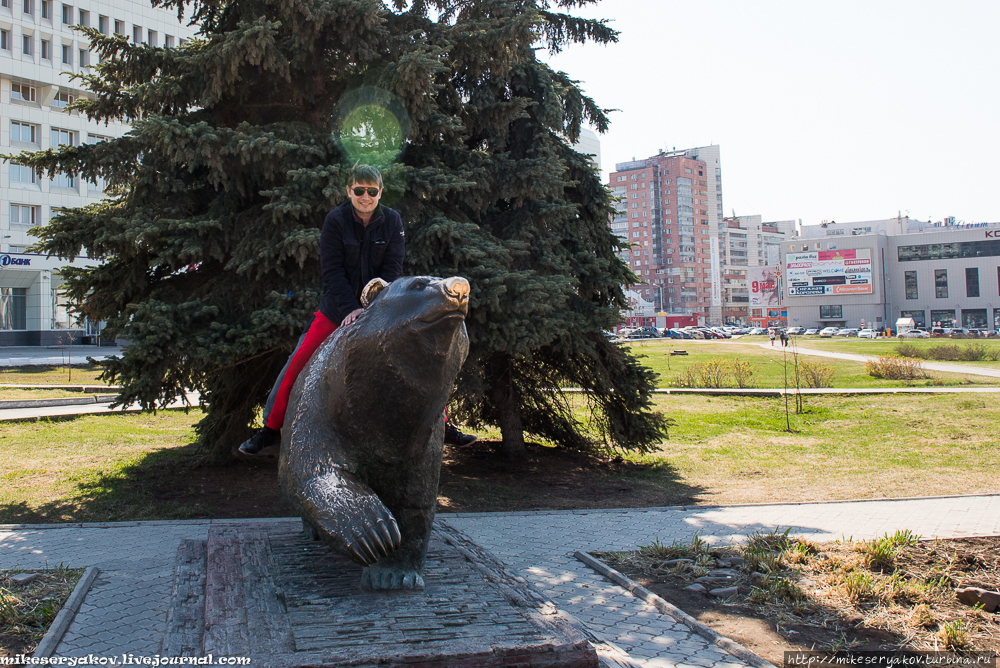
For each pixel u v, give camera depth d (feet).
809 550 20.49
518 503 29.99
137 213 25.95
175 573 12.85
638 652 13.73
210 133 25.27
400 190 27.76
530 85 33.81
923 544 21.06
